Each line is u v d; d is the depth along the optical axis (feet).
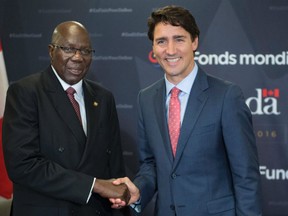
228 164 7.14
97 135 7.47
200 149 6.86
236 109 6.82
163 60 6.97
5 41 11.08
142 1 10.87
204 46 10.87
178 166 6.95
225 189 7.00
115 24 10.94
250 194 6.75
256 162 6.95
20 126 7.06
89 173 7.28
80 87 7.64
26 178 6.96
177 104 7.14
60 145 7.13
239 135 6.78
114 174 7.88
